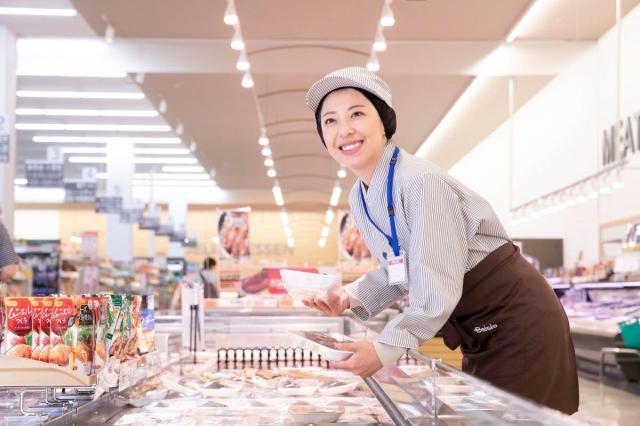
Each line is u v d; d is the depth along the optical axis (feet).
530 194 45.62
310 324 15.66
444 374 4.59
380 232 6.42
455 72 33.91
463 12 29.68
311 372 8.82
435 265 5.54
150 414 6.04
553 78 37.42
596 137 34.96
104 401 5.89
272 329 15.64
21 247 43.52
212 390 7.13
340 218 33.86
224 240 35.06
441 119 44.42
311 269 23.91
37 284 42.83
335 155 6.30
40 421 4.80
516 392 6.04
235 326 15.62
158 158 66.33
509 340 6.11
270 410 6.17
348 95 6.15
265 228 93.09
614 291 31.78
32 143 60.80
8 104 32.24
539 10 30.73
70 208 89.04
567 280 36.35
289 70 33.78
